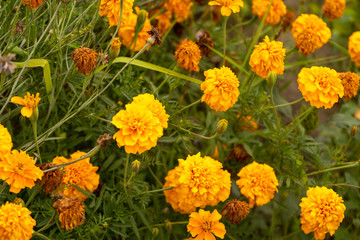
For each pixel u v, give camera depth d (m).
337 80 0.78
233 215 0.73
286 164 0.84
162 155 0.85
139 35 0.85
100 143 0.67
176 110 0.80
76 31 0.76
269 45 0.78
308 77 0.78
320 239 0.78
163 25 0.93
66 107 0.80
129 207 0.78
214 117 0.95
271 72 0.77
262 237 0.94
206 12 1.02
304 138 0.88
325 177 0.83
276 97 0.93
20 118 0.76
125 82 0.81
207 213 0.73
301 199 0.80
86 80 0.73
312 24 0.90
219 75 0.75
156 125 0.68
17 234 0.63
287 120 1.00
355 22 1.29
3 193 0.70
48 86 0.73
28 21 0.76
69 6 0.79
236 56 1.00
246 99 0.85
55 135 0.80
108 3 0.75
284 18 0.97
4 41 0.74
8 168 0.64
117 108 0.79
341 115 0.96
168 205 0.84
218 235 0.73
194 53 0.78
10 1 0.75
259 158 0.87
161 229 0.80
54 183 0.68
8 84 0.75
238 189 0.85
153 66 0.78
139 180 0.78
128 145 0.68
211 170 0.73
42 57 0.76
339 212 0.74
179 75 0.78
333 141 1.01
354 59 0.97
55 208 0.66
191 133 0.78
